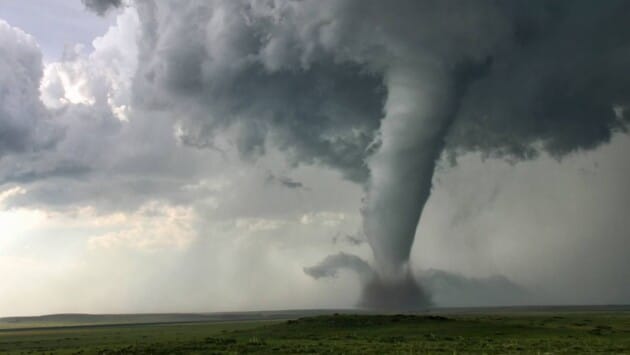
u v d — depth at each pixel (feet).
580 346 219.82
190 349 232.12
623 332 285.43
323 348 221.46
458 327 304.30
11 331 576.61
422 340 256.73
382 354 197.36
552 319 375.25
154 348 236.02
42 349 274.36
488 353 196.44
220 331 366.84
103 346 271.28
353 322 328.08
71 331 519.60
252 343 250.98
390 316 343.05
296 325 333.42
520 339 256.52
